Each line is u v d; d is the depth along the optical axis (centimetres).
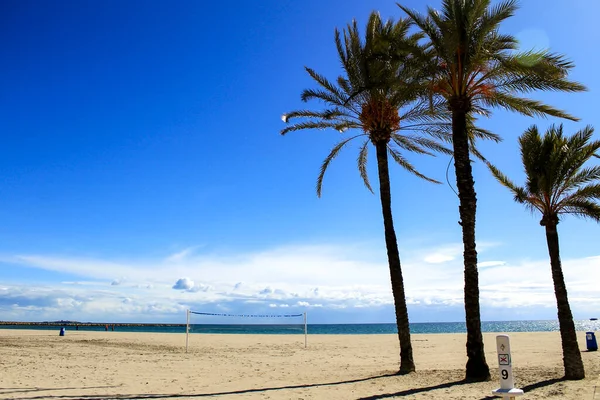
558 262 1118
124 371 1427
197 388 1100
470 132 1470
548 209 1139
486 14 1115
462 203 1159
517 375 1171
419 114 1412
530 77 1134
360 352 2222
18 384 1105
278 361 1783
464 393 924
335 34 1429
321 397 946
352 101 1412
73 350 2220
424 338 3366
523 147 1181
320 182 1638
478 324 1109
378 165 1390
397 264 1332
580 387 923
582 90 1096
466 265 1137
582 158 1109
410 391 981
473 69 1176
